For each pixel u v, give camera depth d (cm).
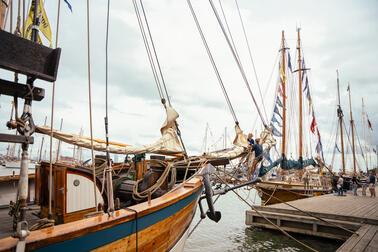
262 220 1143
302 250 915
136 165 590
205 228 1252
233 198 2616
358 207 1196
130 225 288
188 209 514
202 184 644
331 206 1228
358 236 764
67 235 216
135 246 298
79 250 227
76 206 337
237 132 867
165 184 448
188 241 1030
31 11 347
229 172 805
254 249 929
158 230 354
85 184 352
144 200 423
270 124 1916
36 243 195
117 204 321
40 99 228
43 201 355
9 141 197
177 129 611
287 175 1773
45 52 218
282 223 1095
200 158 688
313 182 2052
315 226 1006
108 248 257
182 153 605
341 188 1777
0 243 182
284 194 1639
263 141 973
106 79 356
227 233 1151
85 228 232
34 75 209
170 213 392
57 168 335
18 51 200
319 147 2233
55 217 328
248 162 852
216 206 2045
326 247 938
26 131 211
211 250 920
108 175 296
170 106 628
